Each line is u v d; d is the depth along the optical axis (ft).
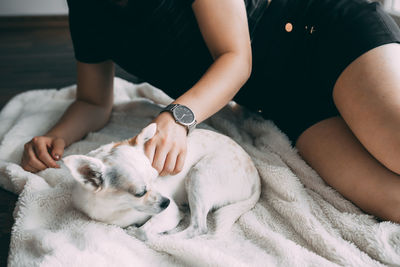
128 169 3.50
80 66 5.32
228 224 3.99
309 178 4.48
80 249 3.54
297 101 4.72
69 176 4.55
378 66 3.92
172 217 4.03
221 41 4.23
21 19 12.56
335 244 3.68
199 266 3.51
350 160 4.15
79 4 4.65
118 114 6.21
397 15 6.15
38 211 4.12
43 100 6.71
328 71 4.30
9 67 9.35
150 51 4.78
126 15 4.48
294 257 3.55
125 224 3.89
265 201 4.48
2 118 6.32
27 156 4.82
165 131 3.86
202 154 4.39
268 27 4.60
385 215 3.91
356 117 4.02
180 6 4.43
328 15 4.36
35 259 3.51
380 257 3.58
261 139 5.12
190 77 5.00
